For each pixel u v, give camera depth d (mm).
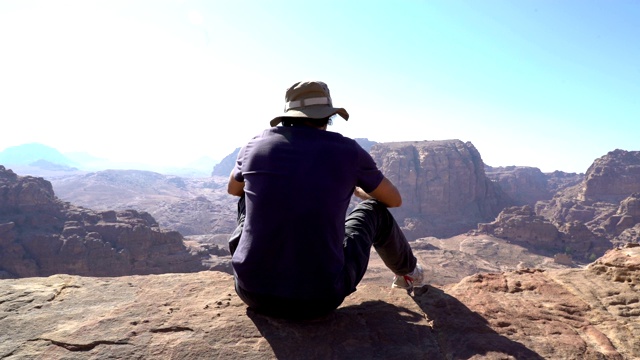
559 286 3934
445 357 2627
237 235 3117
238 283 2832
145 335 2738
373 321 3008
